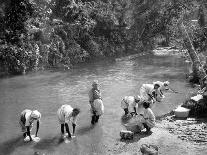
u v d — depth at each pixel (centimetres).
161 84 1636
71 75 2292
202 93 1536
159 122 1342
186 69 2447
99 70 2470
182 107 1429
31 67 2436
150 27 2588
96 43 3122
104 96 1730
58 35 2761
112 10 3419
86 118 1422
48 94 1797
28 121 1184
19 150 1130
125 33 3419
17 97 1744
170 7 2241
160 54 3325
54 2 2878
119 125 1337
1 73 2289
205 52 2248
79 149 1128
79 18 3028
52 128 1313
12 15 2517
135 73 2331
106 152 1100
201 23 2228
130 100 1426
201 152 1070
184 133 1222
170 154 1062
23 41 2467
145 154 1040
